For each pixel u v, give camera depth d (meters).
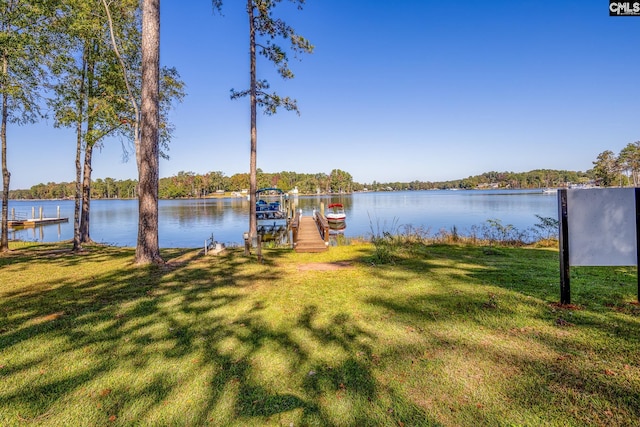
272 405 2.32
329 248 10.41
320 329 3.63
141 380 2.65
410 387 2.49
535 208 34.31
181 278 6.17
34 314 4.20
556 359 2.81
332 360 2.93
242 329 3.66
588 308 3.95
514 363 2.78
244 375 2.71
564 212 4.05
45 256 9.20
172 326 3.77
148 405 2.34
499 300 4.39
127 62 10.97
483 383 2.51
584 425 2.04
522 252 8.52
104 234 20.73
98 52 10.70
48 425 2.15
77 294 5.11
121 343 3.32
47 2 8.82
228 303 4.59
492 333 3.38
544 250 8.91
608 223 4.04
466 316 3.87
